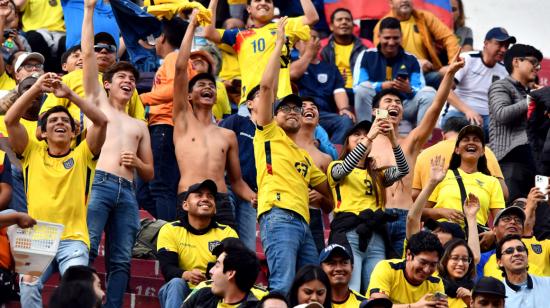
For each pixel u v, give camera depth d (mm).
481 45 55500
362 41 49406
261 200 35438
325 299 31250
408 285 33938
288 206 35219
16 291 32781
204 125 37906
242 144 39094
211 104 38000
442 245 35656
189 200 35062
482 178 38719
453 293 34688
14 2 46125
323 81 45844
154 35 41906
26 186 33812
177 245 34875
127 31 41906
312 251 35375
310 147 38219
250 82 41188
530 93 40906
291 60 47250
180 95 37812
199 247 34875
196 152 37469
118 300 34531
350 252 35375
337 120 44438
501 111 42719
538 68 43562
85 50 36219
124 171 35438
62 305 26250
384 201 36562
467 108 45906
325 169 38031
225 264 30281
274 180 35438
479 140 38812
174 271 34344
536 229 38938
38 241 31672
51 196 33625
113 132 35812
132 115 37781
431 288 34156
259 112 35812
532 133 40969
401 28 49188
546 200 38438
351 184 36344
